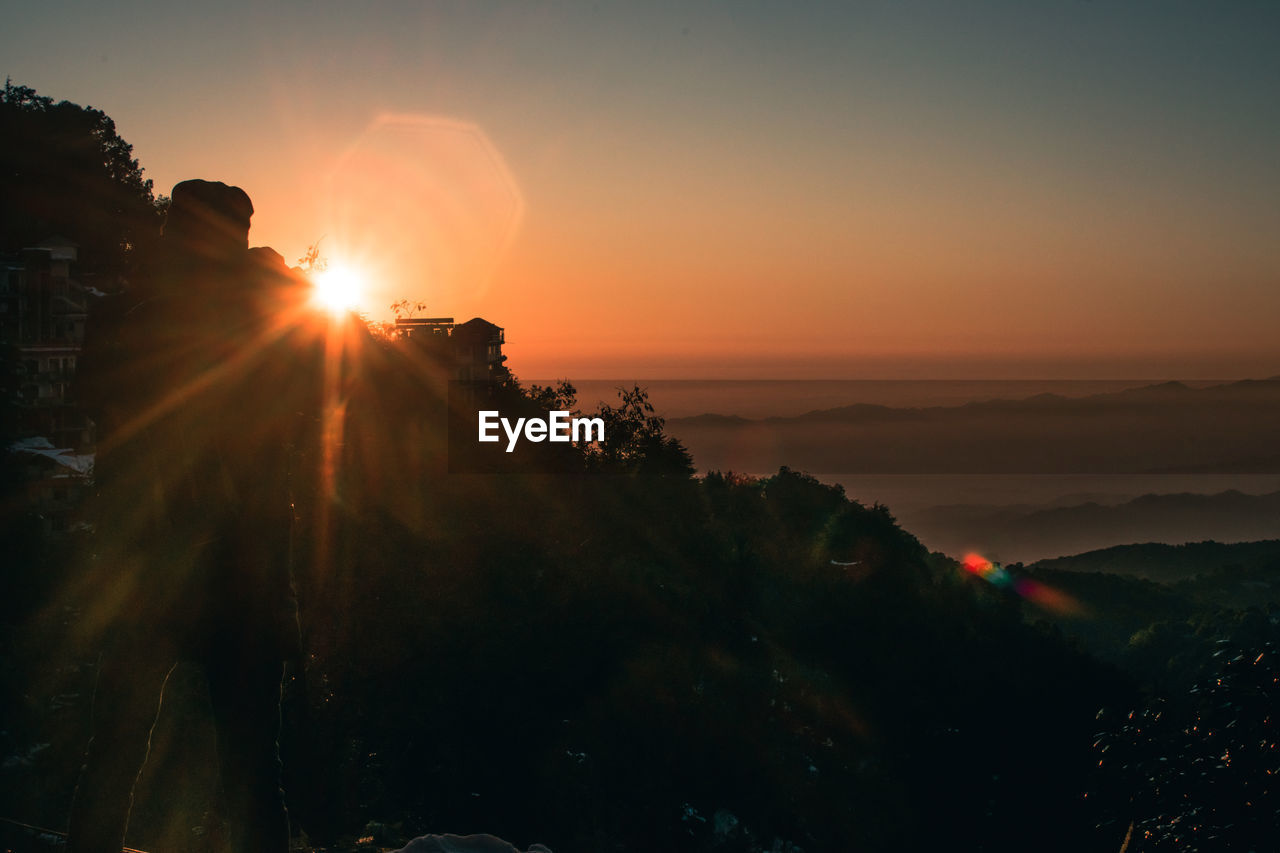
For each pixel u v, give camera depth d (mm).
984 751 51219
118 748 2736
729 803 35094
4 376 37312
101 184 69938
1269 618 109688
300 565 24062
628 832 30766
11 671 24984
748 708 37875
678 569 44469
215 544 2637
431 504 30141
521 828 27984
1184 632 123875
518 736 28516
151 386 2654
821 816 41281
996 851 45125
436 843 2365
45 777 20438
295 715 2871
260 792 2662
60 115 71062
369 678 25812
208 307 2680
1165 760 7070
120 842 2773
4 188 65000
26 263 52406
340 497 24609
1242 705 6797
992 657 63438
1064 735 53812
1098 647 138750
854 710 50250
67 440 47656
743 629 45719
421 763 27094
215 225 2734
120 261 66875
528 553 33344
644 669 32625
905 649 59094
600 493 44156
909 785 48938
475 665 27891
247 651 2660
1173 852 6820
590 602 33219
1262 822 6594
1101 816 7621
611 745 31219
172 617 2625
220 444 2652
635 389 59875
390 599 26578
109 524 2711
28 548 30859
